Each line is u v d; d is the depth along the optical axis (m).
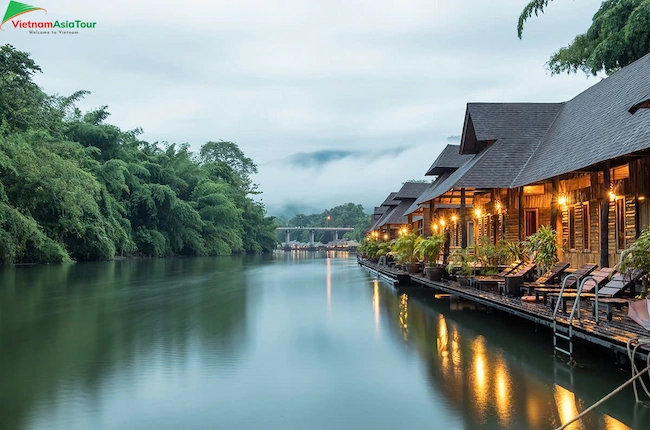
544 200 16.78
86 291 16.66
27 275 22.98
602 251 10.23
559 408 5.42
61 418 5.12
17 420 5.06
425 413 5.29
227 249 58.00
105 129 42.72
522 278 11.35
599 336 6.48
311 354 7.86
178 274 24.88
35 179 28.23
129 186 44.59
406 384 6.30
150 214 46.03
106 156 42.97
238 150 81.56
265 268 31.59
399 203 38.91
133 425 4.94
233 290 17.41
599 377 6.54
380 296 15.80
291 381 6.42
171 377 6.58
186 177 56.22
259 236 76.31
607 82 14.62
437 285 14.95
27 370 6.89
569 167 11.71
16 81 29.59
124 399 5.71
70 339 8.96
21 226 26.75
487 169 15.82
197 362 7.35
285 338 9.09
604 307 8.91
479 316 11.72
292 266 34.75
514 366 7.14
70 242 34.56
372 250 33.28
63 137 37.00
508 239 17.72
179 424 4.96
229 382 6.36
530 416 5.19
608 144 10.46
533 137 16.98
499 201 18.50
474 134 18.95
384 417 5.17
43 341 8.78
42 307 12.92
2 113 29.11
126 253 42.88
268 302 14.16
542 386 6.19
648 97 6.95
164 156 53.34
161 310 12.50
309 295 16.03
